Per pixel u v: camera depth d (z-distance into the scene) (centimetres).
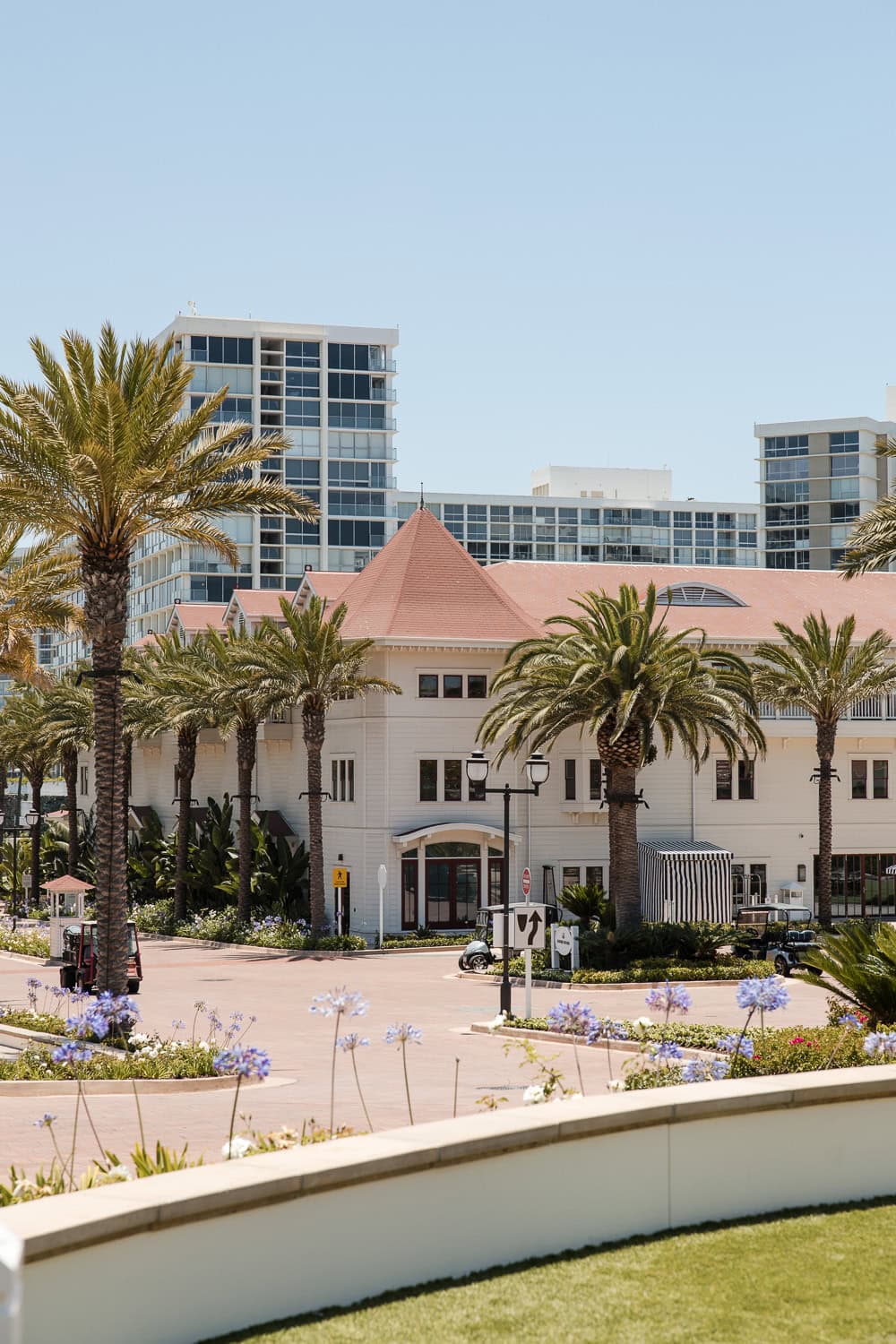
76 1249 811
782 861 6462
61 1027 3053
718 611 6919
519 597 6831
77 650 15050
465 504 18712
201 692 6166
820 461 16800
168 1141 1914
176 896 6662
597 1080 2419
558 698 4709
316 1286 922
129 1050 2752
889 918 6638
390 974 4853
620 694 4647
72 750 7769
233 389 13262
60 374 3175
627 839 4747
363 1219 945
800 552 16838
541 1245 1032
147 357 3334
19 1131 2000
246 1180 891
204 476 3262
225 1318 880
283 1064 2766
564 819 6241
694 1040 2633
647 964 4503
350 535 13538
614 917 5109
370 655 6144
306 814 6800
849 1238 1077
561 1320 907
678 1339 877
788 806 6481
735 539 19388
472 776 3375
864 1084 1183
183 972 4959
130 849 8025
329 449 13575
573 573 7150
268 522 13300
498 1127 1021
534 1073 2544
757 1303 939
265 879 6456
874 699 6488
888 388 17575
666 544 19175
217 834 6819
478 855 6188
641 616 4691
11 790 14350
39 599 4172
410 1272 967
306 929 5953
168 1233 855
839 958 1973
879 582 7594
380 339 13750
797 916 5041
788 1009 3616
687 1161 1109
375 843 6094
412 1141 985
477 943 4850
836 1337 884
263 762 7238
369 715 6128
